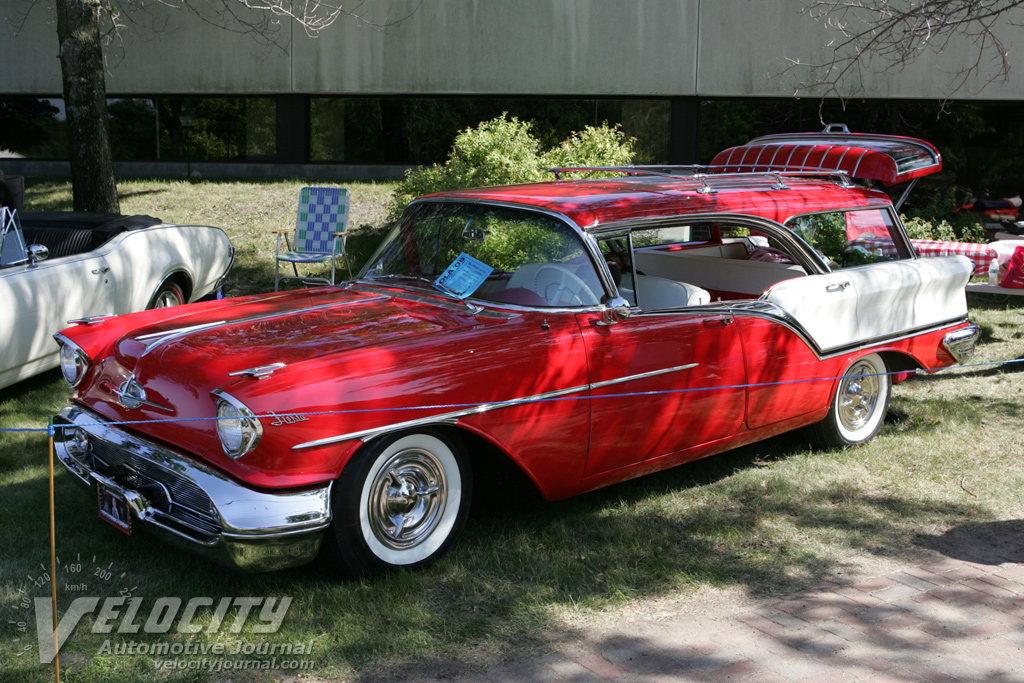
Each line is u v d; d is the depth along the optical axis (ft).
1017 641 10.67
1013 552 13.25
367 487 11.43
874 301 16.78
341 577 11.87
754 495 15.38
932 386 22.12
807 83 52.75
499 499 13.88
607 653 10.31
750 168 21.67
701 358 14.32
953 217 49.93
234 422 10.55
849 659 10.19
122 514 11.86
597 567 12.55
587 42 53.67
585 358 13.02
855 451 17.49
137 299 22.57
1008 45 51.24
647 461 14.24
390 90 55.21
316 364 11.19
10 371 18.47
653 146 55.57
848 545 13.44
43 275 19.20
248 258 35.58
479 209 14.90
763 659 10.18
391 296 14.55
